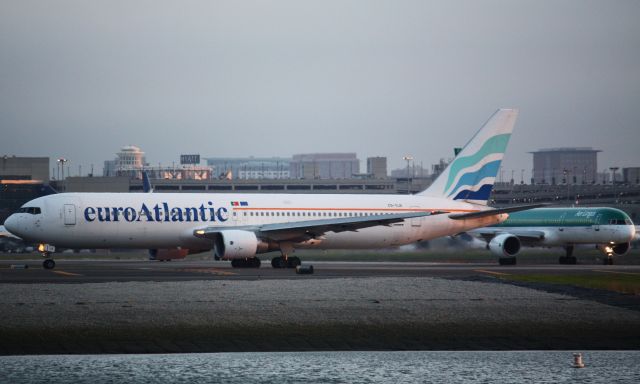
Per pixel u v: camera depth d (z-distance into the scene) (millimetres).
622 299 182125
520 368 130125
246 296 177250
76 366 126500
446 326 152500
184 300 170625
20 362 127750
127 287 189750
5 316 151250
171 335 142375
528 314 163125
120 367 126625
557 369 129750
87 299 170250
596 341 145375
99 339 139125
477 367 130250
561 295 186250
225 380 121875
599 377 125750
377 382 122312
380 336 145250
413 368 129250
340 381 122500
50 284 193750
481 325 153750
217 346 137625
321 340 142125
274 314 157875
